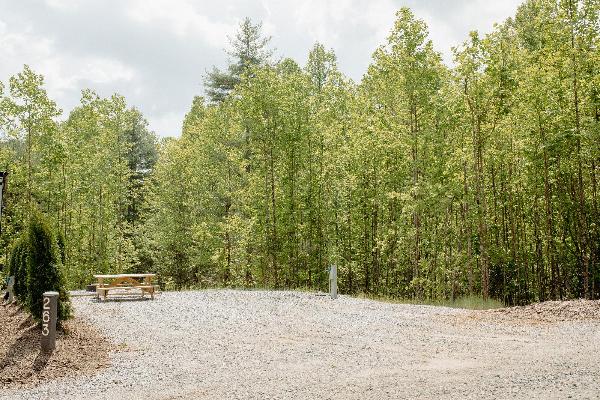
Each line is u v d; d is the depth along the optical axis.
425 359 8.09
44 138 24.28
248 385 6.70
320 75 32.75
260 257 26.25
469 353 8.49
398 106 22.48
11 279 15.40
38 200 26.27
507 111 20.72
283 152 25.84
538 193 22.08
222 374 7.31
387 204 25.30
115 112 31.88
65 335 10.17
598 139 18.70
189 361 8.16
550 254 21.67
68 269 27.67
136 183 37.22
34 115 23.56
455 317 12.62
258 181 26.33
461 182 20.80
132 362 8.15
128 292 18.70
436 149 21.36
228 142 30.02
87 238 29.91
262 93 24.61
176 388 6.67
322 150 25.34
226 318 12.51
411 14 20.80
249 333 10.55
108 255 30.08
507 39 22.25
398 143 21.47
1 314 13.27
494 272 25.39
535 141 20.53
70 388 6.85
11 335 10.17
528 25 27.36
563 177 21.86
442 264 21.81
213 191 30.30
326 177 25.41
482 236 20.67
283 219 26.00
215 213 29.70
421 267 22.50
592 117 19.06
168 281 33.06
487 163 22.47
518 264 24.30
